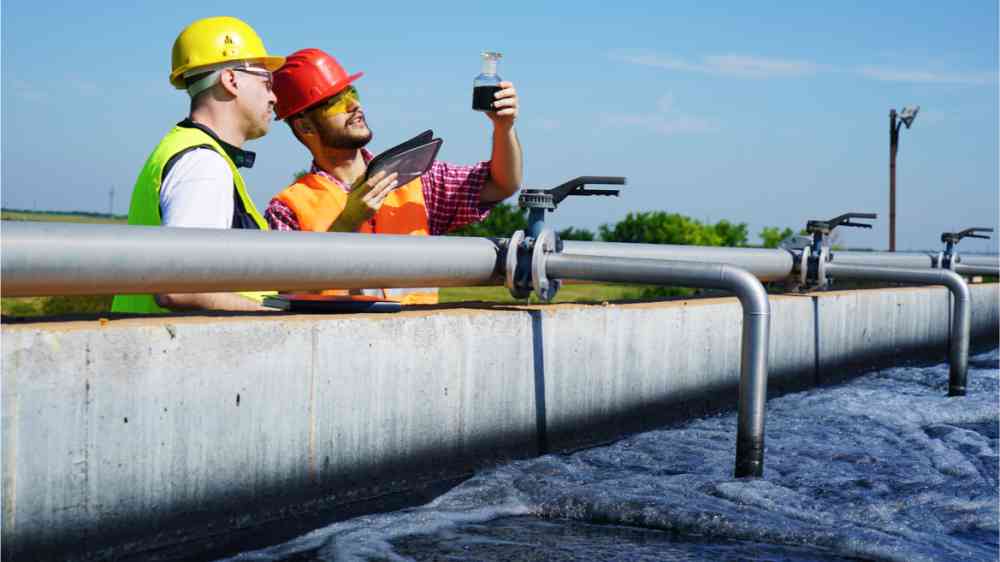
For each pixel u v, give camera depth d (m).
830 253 5.19
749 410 2.89
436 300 3.94
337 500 2.57
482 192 4.14
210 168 2.90
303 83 3.80
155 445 2.14
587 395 3.45
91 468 2.02
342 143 3.91
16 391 1.90
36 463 1.93
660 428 3.84
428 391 2.82
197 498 2.23
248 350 2.32
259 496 2.37
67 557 1.99
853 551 2.33
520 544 2.33
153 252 2.18
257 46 3.25
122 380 2.07
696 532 2.48
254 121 3.23
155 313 2.44
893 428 4.00
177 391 2.18
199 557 2.15
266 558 2.16
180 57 3.16
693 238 23.23
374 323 2.64
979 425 4.18
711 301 4.29
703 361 4.12
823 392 4.91
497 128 3.91
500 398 3.08
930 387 5.18
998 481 3.09
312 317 2.60
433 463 2.85
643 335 3.73
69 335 1.98
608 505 2.61
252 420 2.34
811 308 5.07
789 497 2.75
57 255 2.02
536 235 3.24
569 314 3.35
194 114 3.19
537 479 2.87
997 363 6.41
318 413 2.50
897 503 2.76
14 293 2.02
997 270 6.90
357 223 3.29
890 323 5.97
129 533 2.10
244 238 2.39
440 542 2.33
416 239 2.94
